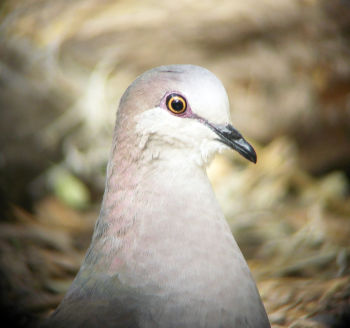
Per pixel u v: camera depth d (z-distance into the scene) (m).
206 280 5.91
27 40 13.54
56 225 11.73
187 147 6.29
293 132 13.50
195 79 6.20
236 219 11.85
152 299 5.83
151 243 6.04
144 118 6.20
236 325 5.88
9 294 9.16
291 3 13.49
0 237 10.48
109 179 6.35
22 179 12.75
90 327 5.71
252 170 13.05
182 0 13.62
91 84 12.93
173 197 6.18
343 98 13.29
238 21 13.34
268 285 9.38
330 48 13.36
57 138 13.07
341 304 8.41
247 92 13.44
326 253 10.20
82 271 6.26
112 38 13.48
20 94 13.18
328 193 12.48
